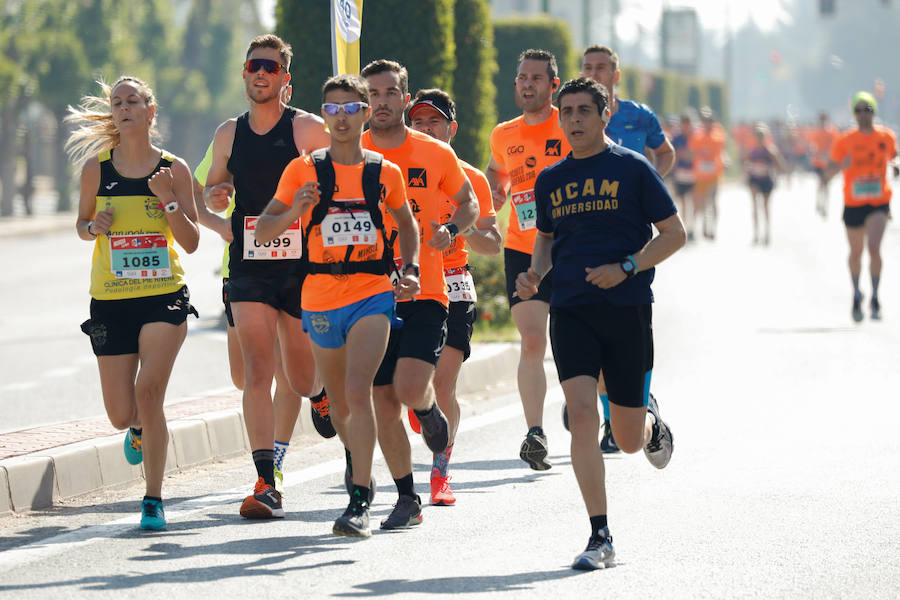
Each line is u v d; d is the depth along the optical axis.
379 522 21.03
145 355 20.77
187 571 18.02
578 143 19.05
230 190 21.62
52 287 66.38
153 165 21.12
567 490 23.27
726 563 18.33
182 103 154.38
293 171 19.62
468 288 23.16
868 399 31.62
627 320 18.88
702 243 82.06
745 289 57.06
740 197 151.50
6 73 110.19
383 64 21.19
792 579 17.55
